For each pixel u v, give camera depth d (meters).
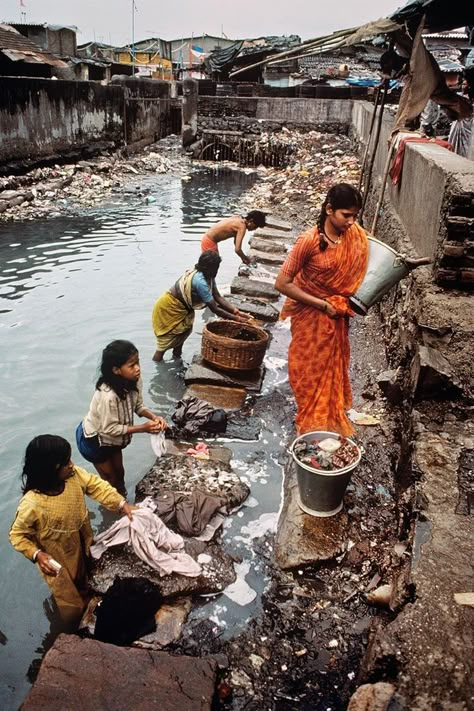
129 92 25.16
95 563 3.41
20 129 15.21
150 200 14.89
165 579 3.28
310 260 3.88
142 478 4.36
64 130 17.62
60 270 8.95
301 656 2.89
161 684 2.55
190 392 5.53
